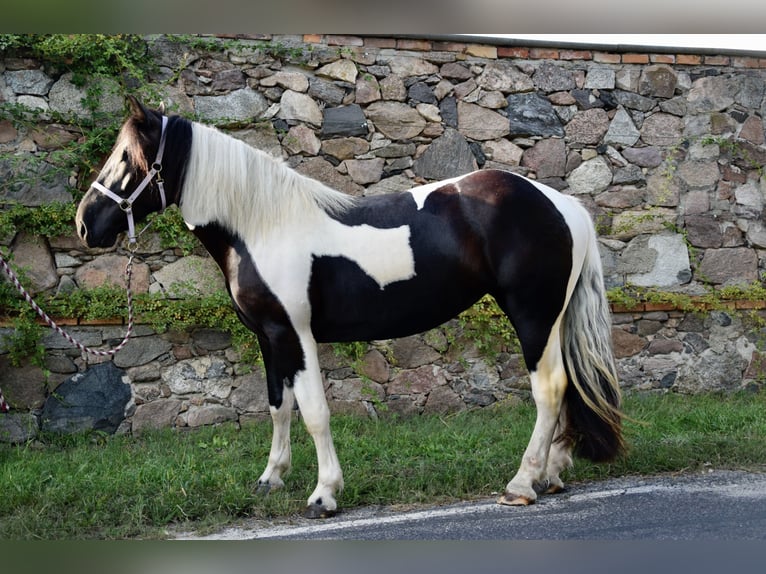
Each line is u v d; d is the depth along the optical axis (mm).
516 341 5340
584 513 3143
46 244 4750
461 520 3115
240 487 3467
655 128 5621
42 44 4637
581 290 3432
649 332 5582
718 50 5629
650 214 5590
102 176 3305
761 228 5699
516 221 3254
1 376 4637
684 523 2977
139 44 4875
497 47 5391
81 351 4742
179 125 3293
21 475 3693
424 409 5219
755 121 5707
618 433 3375
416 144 5277
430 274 3281
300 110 5117
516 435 4461
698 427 4598
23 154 4707
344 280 3256
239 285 3258
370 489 3545
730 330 5676
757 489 3422
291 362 3256
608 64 5547
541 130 5453
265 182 3258
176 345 4891
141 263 4879
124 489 3463
